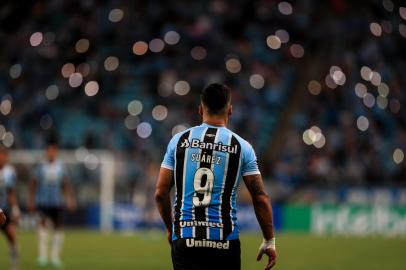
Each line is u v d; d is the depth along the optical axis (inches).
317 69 3986.2
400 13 4330.7
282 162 3403.1
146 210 2994.6
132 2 4315.9
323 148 3506.4
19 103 3981.3
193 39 4143.7
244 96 3870.6
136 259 1844.2
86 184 3149.6
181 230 617.3
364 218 3078.2
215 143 630.5
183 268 610.5
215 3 4306.1
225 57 4072.3
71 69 4092.0
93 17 4293.8
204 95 650.8
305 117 3705.7
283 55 4092.0
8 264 1652.3
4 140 3745.1
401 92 4067.4
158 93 3973.9
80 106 3912.4
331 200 3208.7
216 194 620.4
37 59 4165.8
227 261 611.5
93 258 1859.0
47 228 1824.6
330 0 4298.7
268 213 634.2
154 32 4212.6
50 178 1720.0
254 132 3686.0
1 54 4288.9
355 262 1811.0
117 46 4180.6
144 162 3385.8
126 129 3789.4
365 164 3371.1
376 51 4099.4
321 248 2237.9
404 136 3747.5
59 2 4379.9
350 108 3791.8
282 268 1649.9
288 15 4197.8
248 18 4274.1
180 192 629.0
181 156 633.6
